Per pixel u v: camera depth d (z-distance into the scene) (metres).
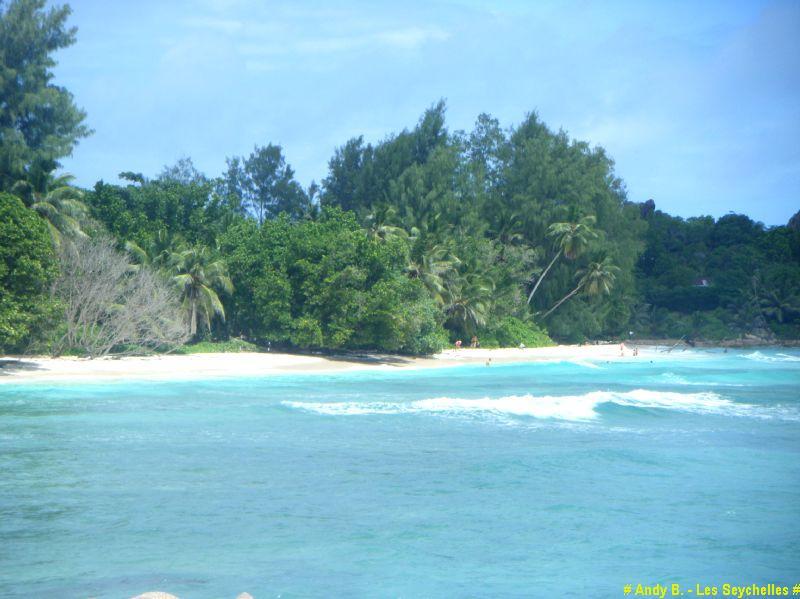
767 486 20.55
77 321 50.88
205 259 56.44
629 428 29.61
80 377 42.66
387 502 18.78
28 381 40.72
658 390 44.31
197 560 14.64
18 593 12.88
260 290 57.28
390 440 26.70
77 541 15.62
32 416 30.97
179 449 24.73
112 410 32.84
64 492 19.30
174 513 17.64
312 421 30.56
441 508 18.30
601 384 47.78
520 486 20.42
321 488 19.98
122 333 49.72
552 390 43.59
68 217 49.22
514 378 51.66
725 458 24.12
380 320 57.06
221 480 20.72
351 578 13.84
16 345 47.31
